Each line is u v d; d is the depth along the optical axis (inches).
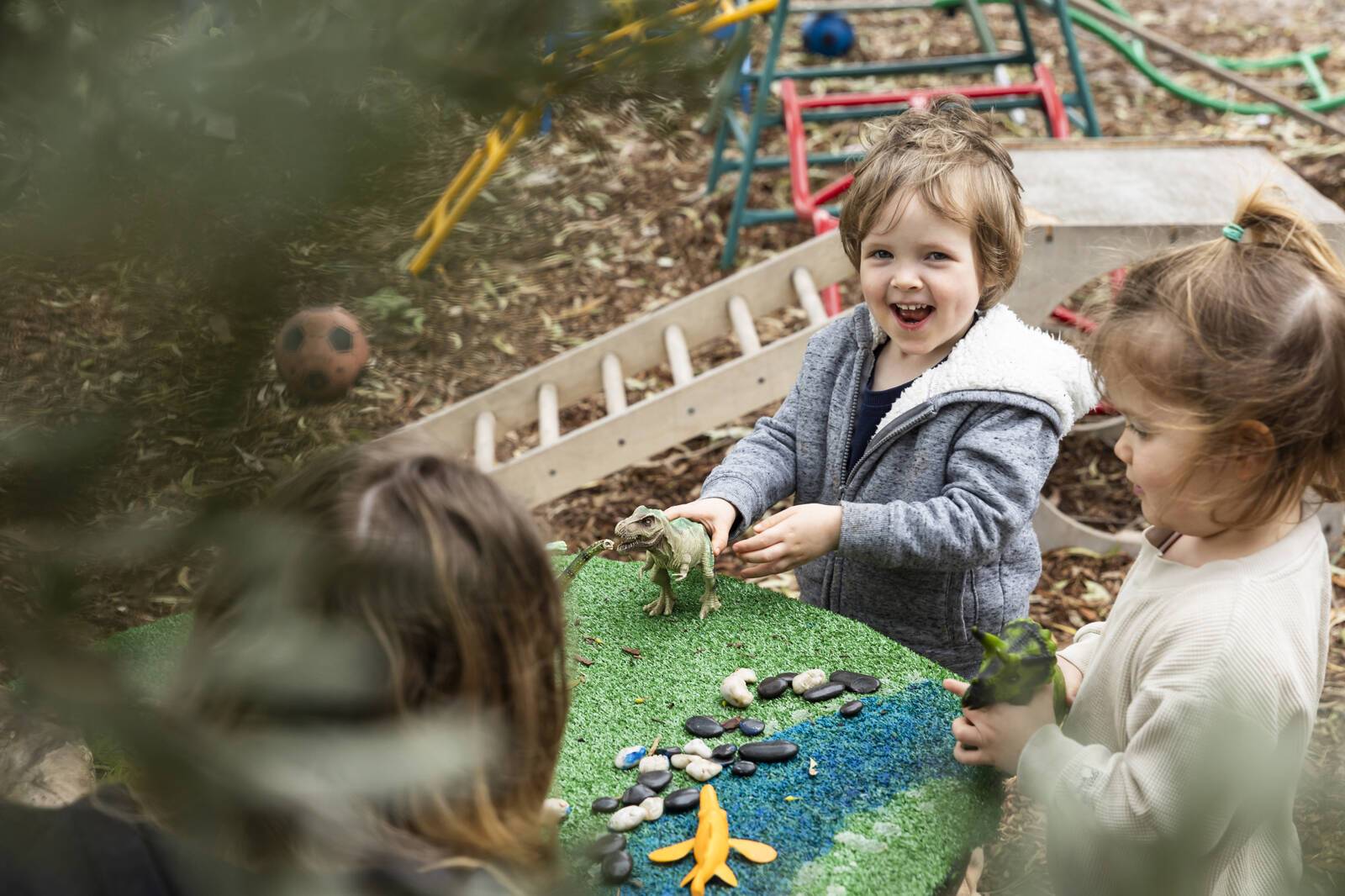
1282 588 44.7
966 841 49.4
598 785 54.0
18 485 24.4
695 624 67.8
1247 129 221.0
